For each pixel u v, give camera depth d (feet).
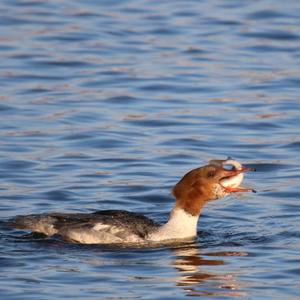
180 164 92.22
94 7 151.43
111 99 111.75
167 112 107.55
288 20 145.07
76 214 75.46
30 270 66.28
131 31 139.64
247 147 96.94
